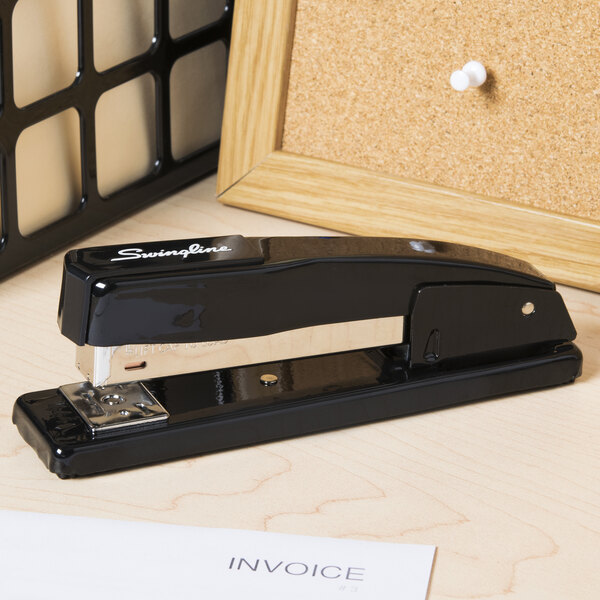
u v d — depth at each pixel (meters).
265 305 0.59
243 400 0.60
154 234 0.75
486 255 0.63
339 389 0.61
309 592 0.53
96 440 0.58
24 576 0.53
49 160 0.72
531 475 0.59
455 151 0.73
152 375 0.59
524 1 0.70
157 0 0.75
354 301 0.61
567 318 0.64
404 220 0.75
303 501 0.57
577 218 0.71
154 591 0.53
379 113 0.75
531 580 0.54
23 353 0.65
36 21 0.69
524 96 0.71
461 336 0.63
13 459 0.58
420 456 0.60
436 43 0.72
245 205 0.78
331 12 0.74
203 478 0.58
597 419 0.62
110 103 0.74
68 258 0.58
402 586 0.54
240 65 0.76
